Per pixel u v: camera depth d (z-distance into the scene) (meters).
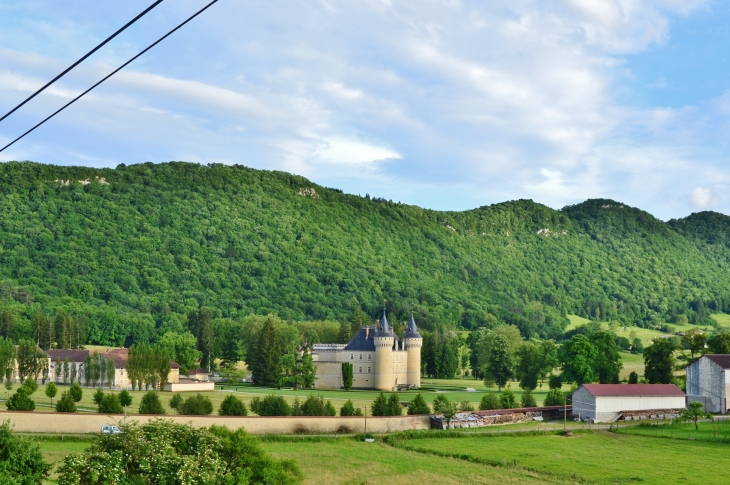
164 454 65.88
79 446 101.88
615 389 154.00
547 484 92.12
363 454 108.94
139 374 195.88
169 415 121.69
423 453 112.81
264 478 71.44
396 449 115.19
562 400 163.12
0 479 63.22
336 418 127.38
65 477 62.97
